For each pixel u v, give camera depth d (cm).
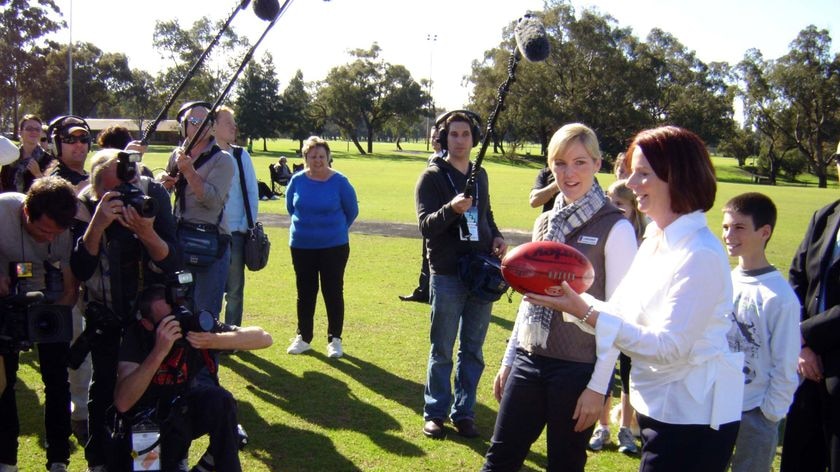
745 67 7881
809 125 7662
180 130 561
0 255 409
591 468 463
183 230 534
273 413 536
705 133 7838
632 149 280
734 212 369
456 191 504
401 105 9625
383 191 2812
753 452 363
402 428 516
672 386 269
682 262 262
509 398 340
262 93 8981
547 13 7444
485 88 7719
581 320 284
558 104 7494
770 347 356
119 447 340
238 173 659
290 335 747
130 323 357
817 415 370
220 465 357
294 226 671
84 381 486
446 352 503
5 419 407
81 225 417
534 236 370
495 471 343
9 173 682
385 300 922
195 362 356
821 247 371
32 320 368
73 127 548
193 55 7981
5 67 7288
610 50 7419
